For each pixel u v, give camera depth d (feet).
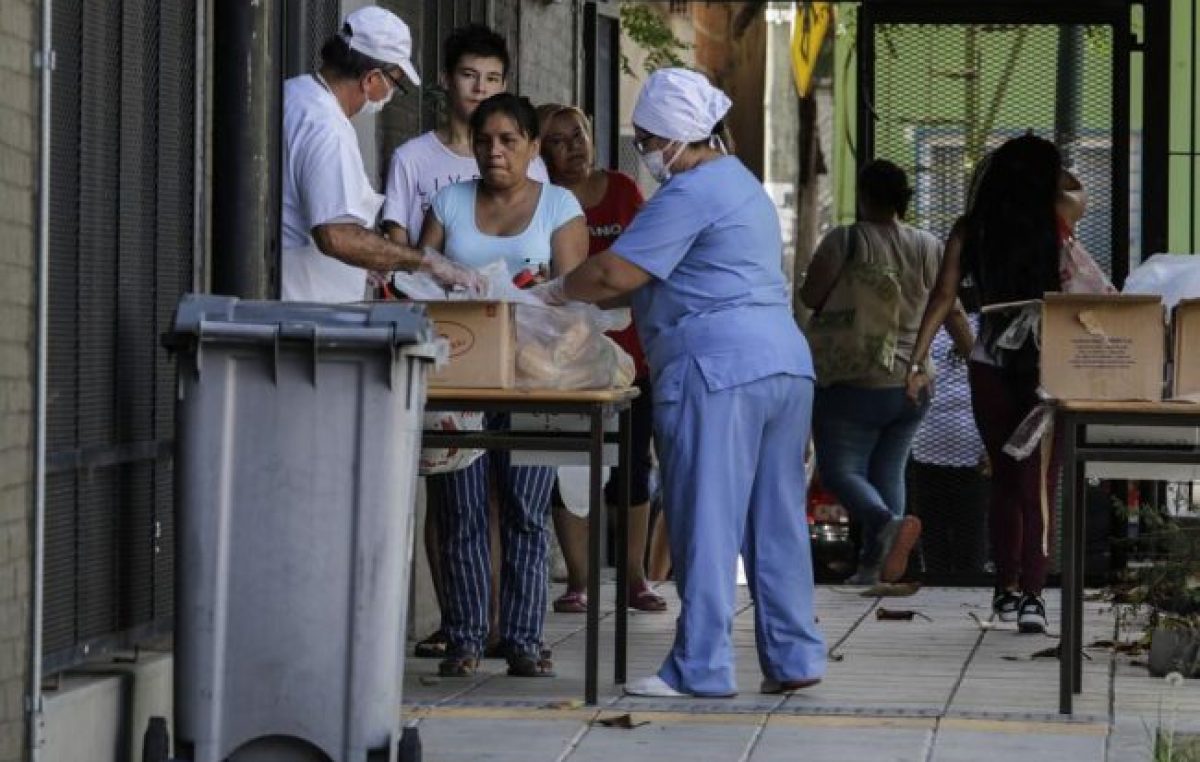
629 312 61.46
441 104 80.69
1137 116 104.06
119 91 48.44
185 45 52.47
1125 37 92.43
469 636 63.57
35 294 43.32
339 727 44.88
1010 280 75.46
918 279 85.71
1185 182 95.35
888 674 65.41
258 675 44.98
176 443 45.16
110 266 48.16
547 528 64.08
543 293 58.34
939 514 91.50
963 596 86.99
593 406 56.34
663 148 58.80
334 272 58.13
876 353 84.23
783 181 172.24
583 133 76.69
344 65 57.88
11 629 42.50
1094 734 55.01
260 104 53.98
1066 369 57.11
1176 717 56.80
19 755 42.88
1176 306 57.16
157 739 45.06
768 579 60.49
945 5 93.45
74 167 46.11
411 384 44.93
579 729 54.90
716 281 58.49
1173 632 65.00
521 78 92.48
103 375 47.83
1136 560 74.54
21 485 42.88
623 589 62.13
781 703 59.06
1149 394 56.75
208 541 44.86
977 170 77.10
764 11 195.93
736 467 58.54
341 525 44.83
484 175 62.28
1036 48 93.81
